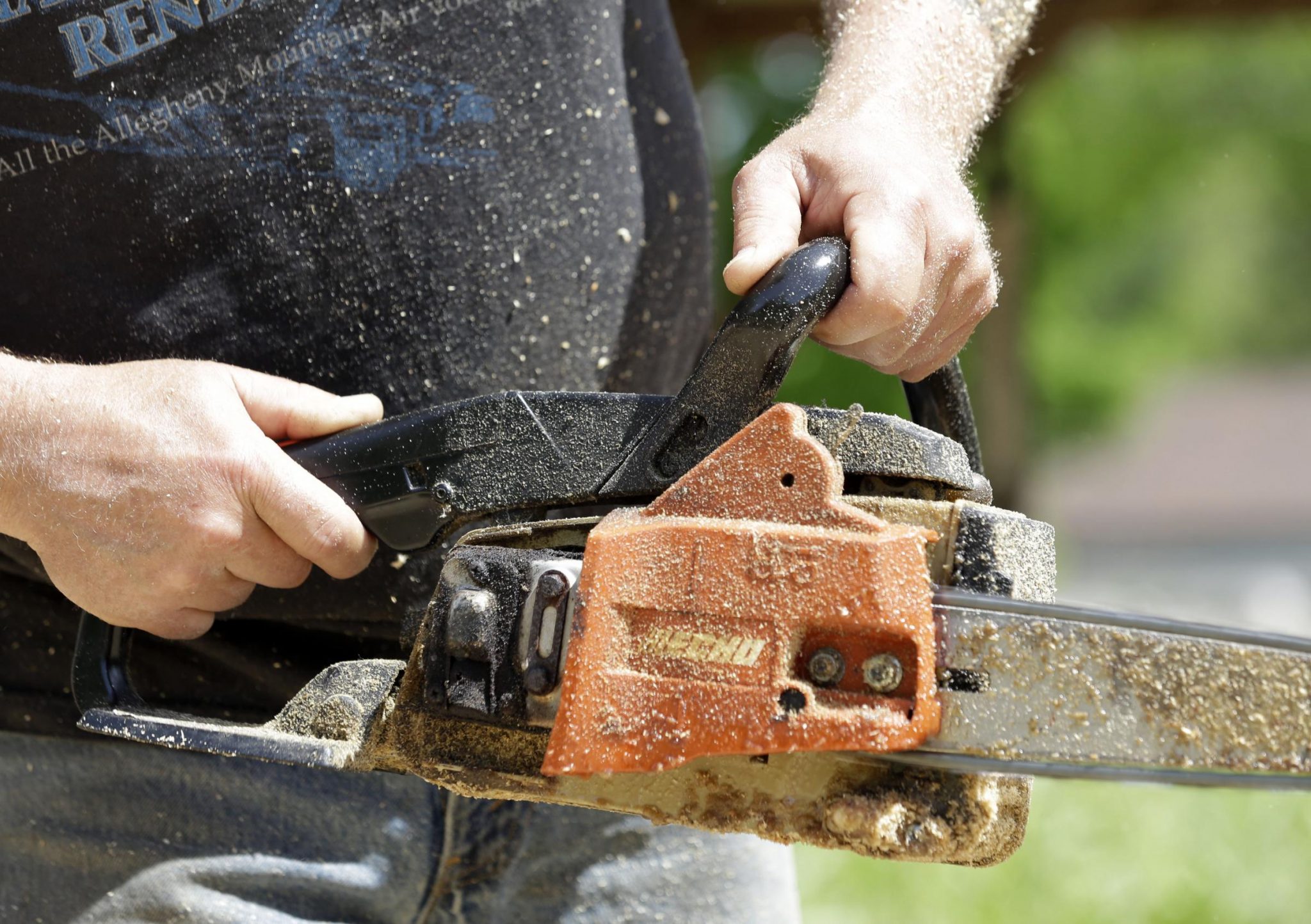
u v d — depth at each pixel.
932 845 1.17
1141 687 1.14
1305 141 30.75
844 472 1.27
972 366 8.88
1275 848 4.20
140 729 1.44
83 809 1.70
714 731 1.15
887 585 1.13
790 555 1.16
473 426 1.44
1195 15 6.92
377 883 1.76
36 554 1.58
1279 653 1.12
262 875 1.71
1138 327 30.91
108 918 1.68
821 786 1.22
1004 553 1.20
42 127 1.53
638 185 1.91
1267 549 22.73
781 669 1.15
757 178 1.43
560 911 1.85
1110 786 4.73
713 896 1.94
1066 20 7.09
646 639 1.19
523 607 1.29
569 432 1.40
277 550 1.49
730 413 1.32
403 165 1.66
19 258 1.56
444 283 1.70
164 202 1.57
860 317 1.33
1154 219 27.52
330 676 1.41
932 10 1.74
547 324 1.78
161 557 1.43
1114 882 3.97
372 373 1.69
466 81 1.70
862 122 1.48
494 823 1.80
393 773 1.76
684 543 1.18
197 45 1.56
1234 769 1.12
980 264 1.48
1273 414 37.38
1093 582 16.92
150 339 1.61
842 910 3.82
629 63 1.95
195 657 1.77
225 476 1.42
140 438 1.42
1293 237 36.34
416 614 1.46
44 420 1.42
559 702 1.25
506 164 1.73
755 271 1.33
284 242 1.62
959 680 1.16
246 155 1.59
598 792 1.29
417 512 1.47
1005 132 8.28
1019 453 8.84
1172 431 36.00
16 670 1.71
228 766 1.71
